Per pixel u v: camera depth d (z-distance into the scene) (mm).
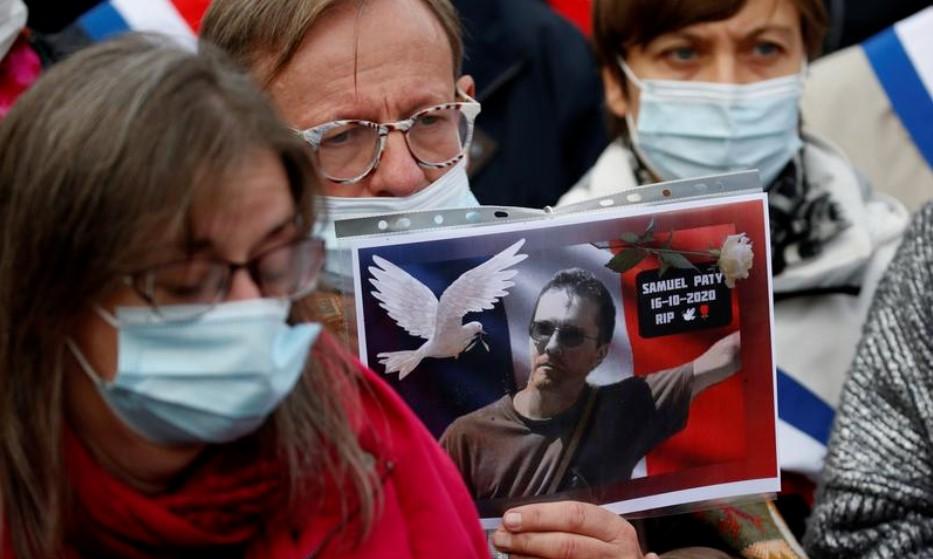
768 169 3633
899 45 4520
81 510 1843
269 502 1905
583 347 2262
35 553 1796
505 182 4125
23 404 1750
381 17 2529
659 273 2285
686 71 3535
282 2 2514
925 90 4469
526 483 2252
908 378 3064
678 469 2303
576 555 2201
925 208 3217
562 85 4199
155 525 1829
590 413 2268
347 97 2502
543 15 4270
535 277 2256
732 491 2326
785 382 3602
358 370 2020
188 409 1720
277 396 1730
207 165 1643
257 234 1691
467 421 2240
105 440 1806
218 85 1699
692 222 2295
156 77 1673
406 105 2520
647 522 2729
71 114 1672
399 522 1964
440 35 2596
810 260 3648
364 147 2521
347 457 1913
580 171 4238
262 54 2535
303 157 1740
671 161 3596
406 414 2023
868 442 3064
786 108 3553
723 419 2318
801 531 3508
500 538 2213
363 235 2229
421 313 2229
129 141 1643
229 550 1934
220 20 2580
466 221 2262
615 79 3676
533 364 2250
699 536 2746
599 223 2268
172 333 1686
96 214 1644
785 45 3516
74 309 1695
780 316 3652
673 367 2295
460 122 2625
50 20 4238
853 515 3025
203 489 1858
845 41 5070
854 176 3758
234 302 1696
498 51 4207
